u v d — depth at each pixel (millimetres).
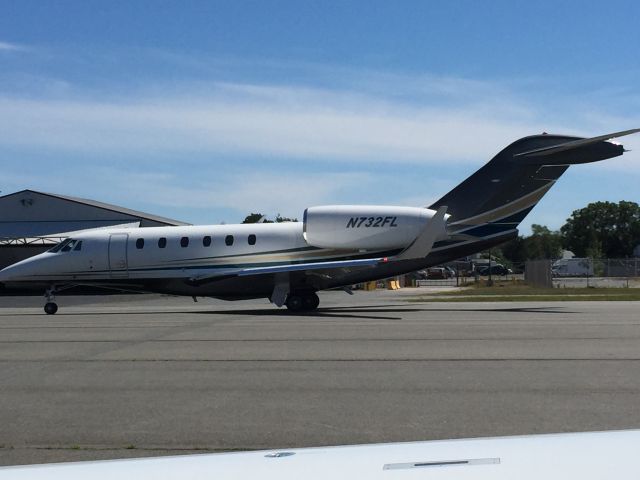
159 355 12547
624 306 25828
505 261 109000
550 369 10617
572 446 3439
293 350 12969
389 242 23656
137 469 3398
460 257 23953
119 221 53000
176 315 22672
